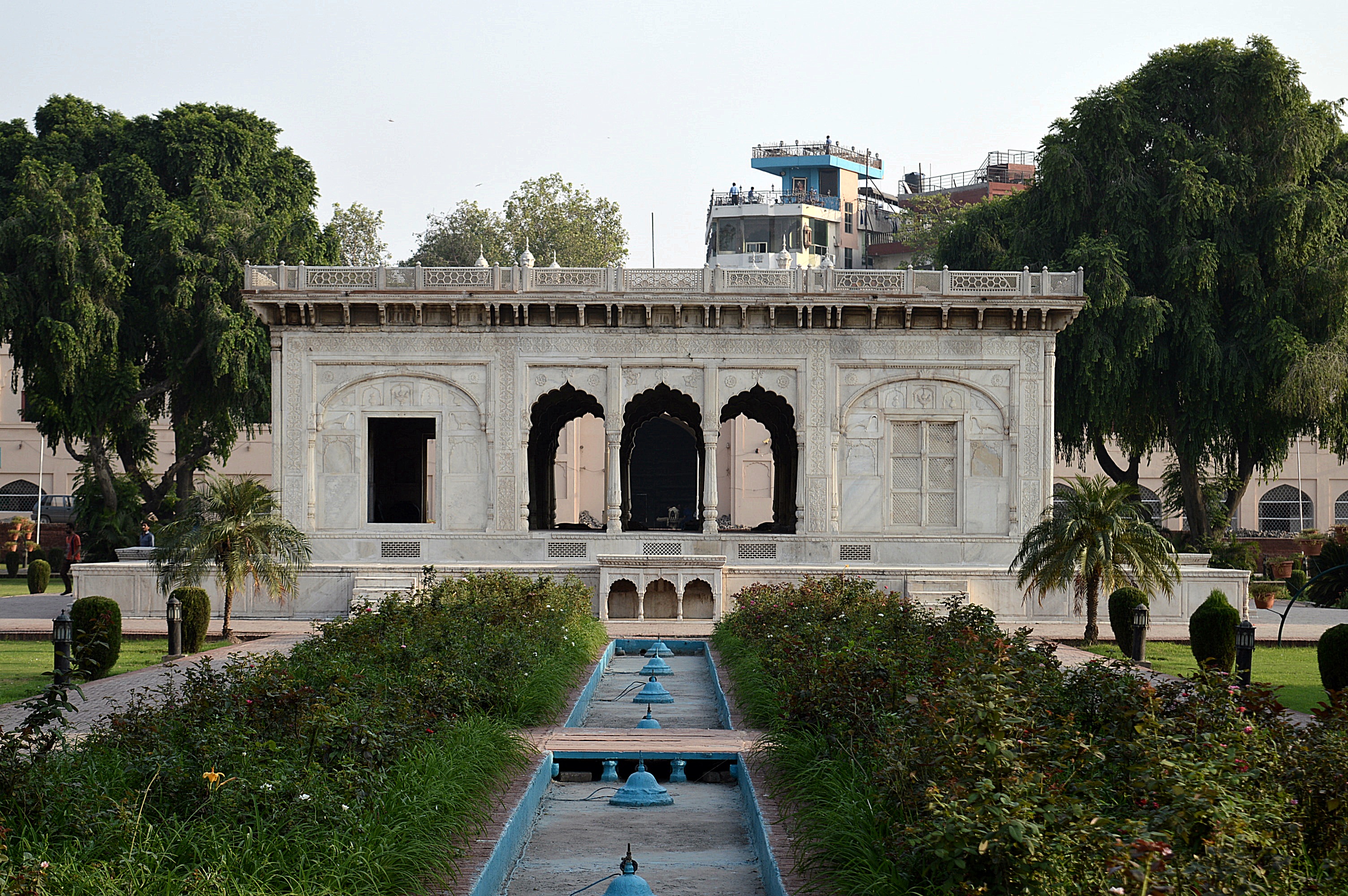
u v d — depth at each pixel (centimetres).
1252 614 4119
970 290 3647
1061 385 4578
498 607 2375
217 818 937
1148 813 857
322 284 3644
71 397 4794
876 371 3694
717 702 2048
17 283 4622
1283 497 6781
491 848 1065
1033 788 826
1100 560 2955
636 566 3475
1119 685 1206
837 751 1255
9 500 7012
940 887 795
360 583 3509
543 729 1689
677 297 3631
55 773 997
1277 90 4503
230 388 5103
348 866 893
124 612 3494
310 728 1139
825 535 3641
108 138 5478
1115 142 4625
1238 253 4425
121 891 809
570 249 8262
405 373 3678
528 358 3681
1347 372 4159
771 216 9556
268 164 5841
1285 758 987
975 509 3681
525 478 3678
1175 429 4697
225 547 3031
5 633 3053
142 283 4969
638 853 1178
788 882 968
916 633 1909
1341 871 877
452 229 8575
